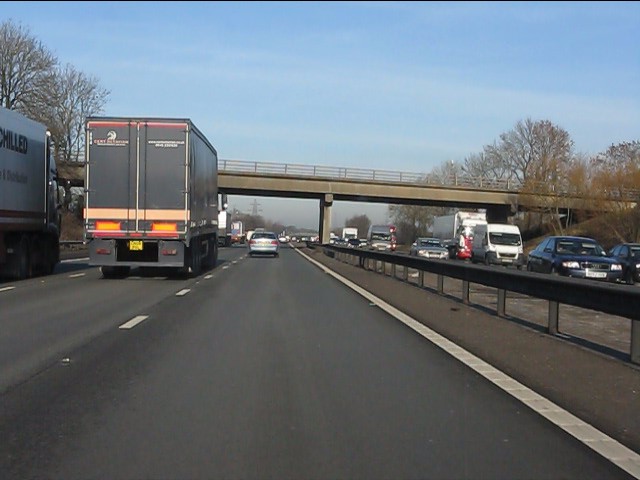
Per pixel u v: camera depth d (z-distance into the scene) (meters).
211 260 32.19
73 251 51.34
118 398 7.75
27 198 22.52
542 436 6.48
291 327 13.16
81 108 66.38
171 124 22.19
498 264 43.06
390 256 27.03
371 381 8.66
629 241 54.91
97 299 17.80
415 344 11.38
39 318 14.09
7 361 9.74
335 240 106.50
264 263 39.94
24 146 22.20
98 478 5.34
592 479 5.42
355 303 17.56
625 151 67.06
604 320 15.44
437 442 6.28
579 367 9.59
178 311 15.45
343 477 5.41
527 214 79.50
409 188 69.88
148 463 5.67
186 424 6.76
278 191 68.75
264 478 5.37
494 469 5.61
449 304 17.17
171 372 9.09
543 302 19.30
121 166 22.16
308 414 7.15
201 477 5.38
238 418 6.98
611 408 7.50
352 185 69.00
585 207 63.09
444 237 65.19
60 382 8.50
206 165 27.56
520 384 8.57
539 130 93.38
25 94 57.81
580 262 24.70
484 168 98.81
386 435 6.47
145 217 22.23
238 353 10.44
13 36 57.28
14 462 5.68
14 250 22.28
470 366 9.63
